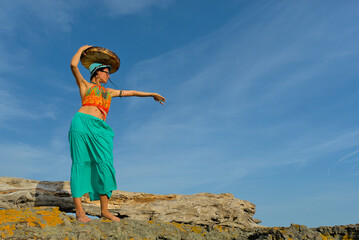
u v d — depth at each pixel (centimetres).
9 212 457
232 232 542
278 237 480
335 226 482
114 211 653
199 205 704
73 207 644
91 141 520
